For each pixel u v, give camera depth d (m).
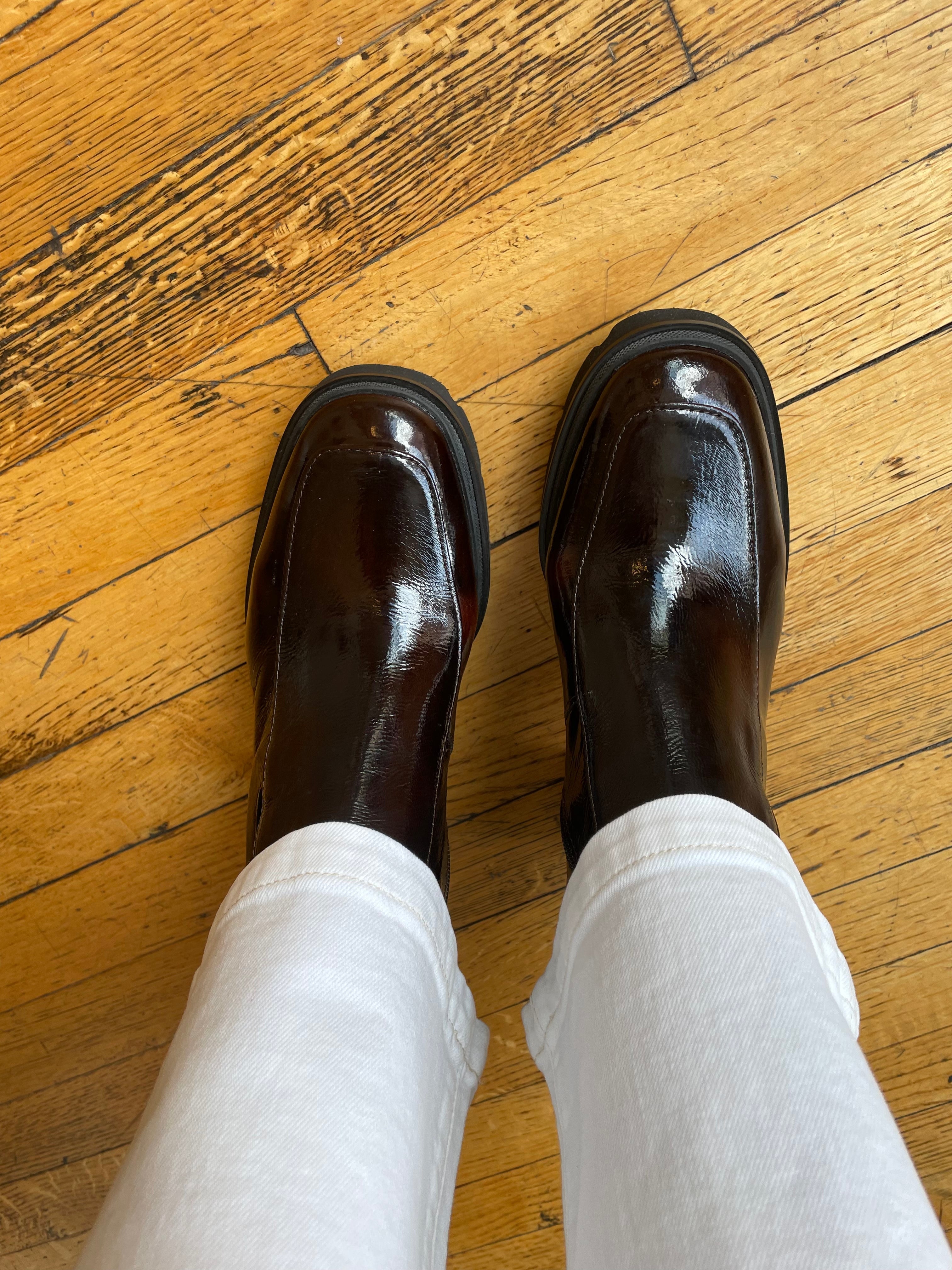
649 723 0.67
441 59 0.78
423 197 0.81
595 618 0.78
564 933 0.61
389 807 0.69
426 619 0.80
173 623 0.91
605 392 0.82
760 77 0.78
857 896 0.95
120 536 0.88
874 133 0.79
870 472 0.86
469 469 0.85
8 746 0.93
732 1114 0.45
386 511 0.82
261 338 0.84
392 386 0.83
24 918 0.98
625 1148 0.47
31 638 0.91
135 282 0.83
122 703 0.92
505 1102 1.00
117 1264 0.43
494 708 0.93
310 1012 0.51
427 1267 0.54
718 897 0.53
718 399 0.81
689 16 0.77
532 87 0.78
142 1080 1.03
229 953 0.57
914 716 0.91
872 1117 0.44
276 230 0.82
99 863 0.97
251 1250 0.41
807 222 0.81
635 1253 0.44
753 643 0.79
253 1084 0.48
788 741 0.93
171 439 0.86
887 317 0.83
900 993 0.96
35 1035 1.02
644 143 0.80
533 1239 1.03
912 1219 0.40
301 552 0.83
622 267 0.83
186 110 0.79
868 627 0.90
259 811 0.75
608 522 0.80
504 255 0.82
